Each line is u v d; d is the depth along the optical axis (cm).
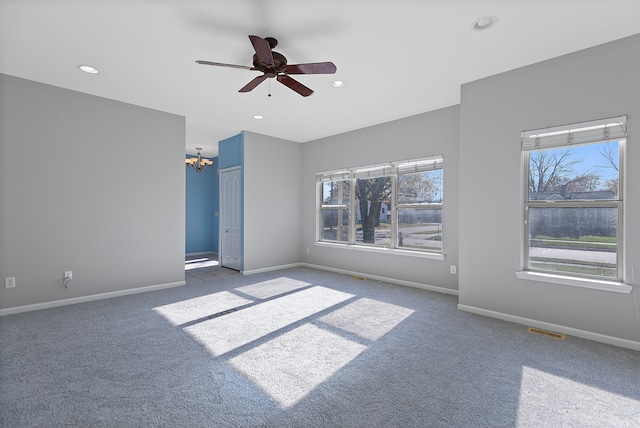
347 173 558
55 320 318
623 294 261
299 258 644
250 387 201
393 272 491
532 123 305
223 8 223
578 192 293
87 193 385
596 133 273
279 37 260
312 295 418
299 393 195
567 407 182
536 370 223
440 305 373
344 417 173
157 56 292
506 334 286
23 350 249
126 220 416
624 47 260
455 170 421
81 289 381
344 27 246
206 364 230
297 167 638
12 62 304
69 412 175
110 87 364
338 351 253
